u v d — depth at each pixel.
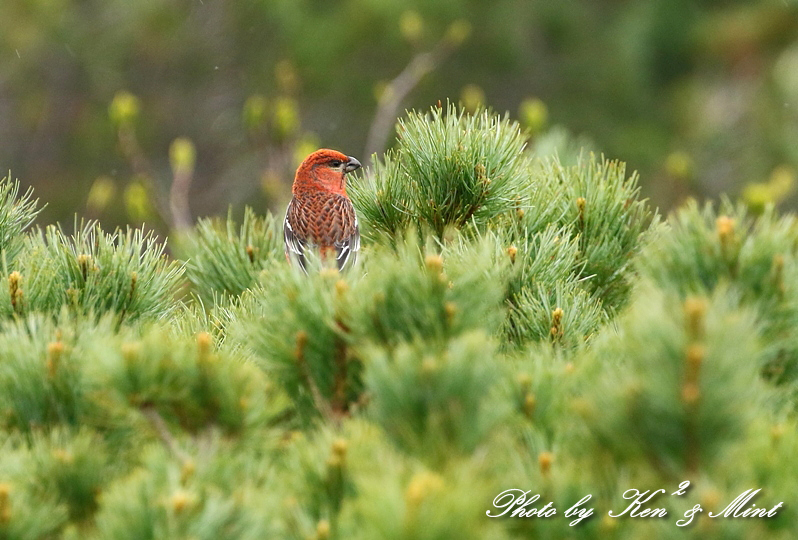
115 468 5.07
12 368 5.36
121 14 30.81
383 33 27.03
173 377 4.89
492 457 4.70
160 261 7.34
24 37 30.38
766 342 5.13
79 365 5.36
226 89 29.84
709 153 27.17
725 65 28.17
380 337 4.95
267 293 5.74
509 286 7.15
